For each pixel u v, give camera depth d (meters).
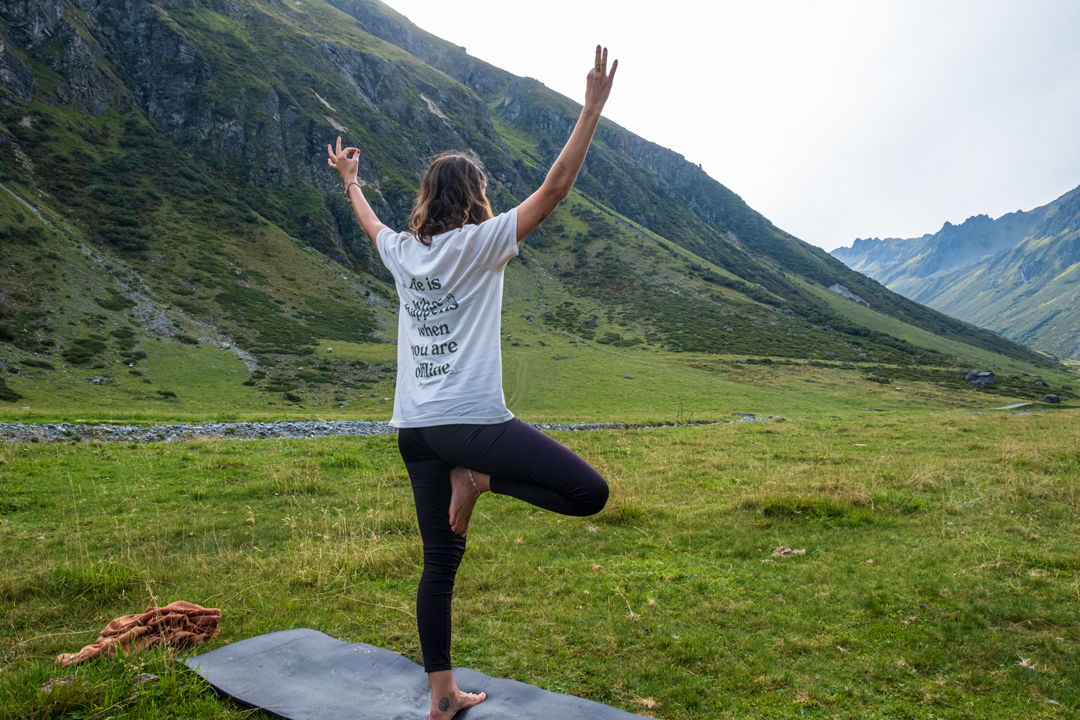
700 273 147.75
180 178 110.44
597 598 5.20
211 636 4.03
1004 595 5.06
